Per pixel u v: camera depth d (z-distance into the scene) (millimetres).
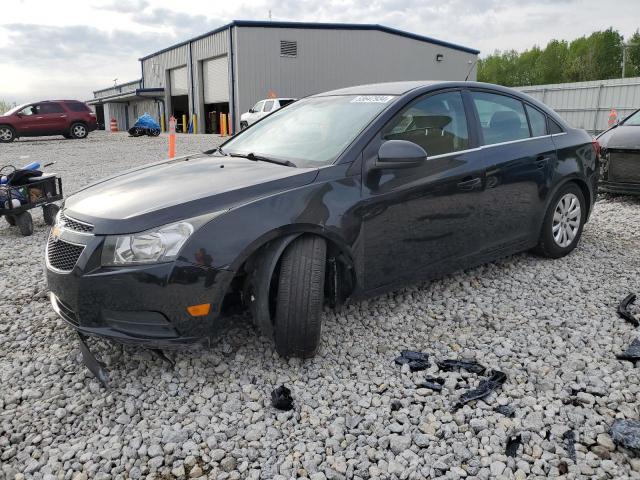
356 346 3340
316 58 31562
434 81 4102
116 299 2791
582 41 93375
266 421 2654
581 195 4914
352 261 3289
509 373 3016
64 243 3020
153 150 17688
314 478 2283
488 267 4641
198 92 36219
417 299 3994
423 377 2996
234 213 2893
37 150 18297
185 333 2836
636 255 4984
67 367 3168
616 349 3242
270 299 3082
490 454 2416
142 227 2811
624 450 2404
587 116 25562
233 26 30547
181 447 2498
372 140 3453
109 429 2635
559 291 4141
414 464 2350
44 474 2346
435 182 3648
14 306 4066
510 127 4352
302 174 3193
